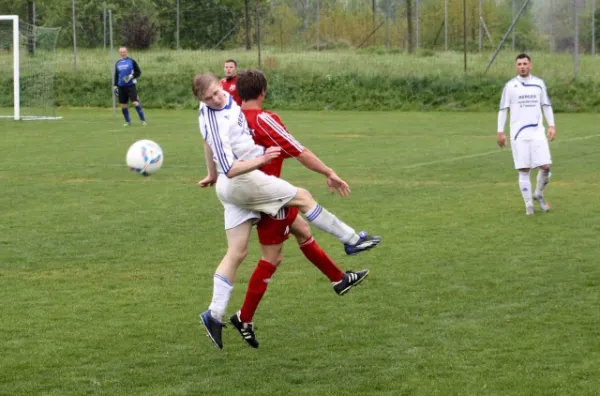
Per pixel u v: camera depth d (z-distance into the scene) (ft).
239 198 22.81
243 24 186.29
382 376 21.17
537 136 42.70
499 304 27.30
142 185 54.54
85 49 172.45
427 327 25.09
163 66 147.23
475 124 99.81
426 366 21.79
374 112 123.65
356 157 67.77
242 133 22.62
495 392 19.90
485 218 42.04
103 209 45.98
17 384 20.90
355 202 47.32
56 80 140.87
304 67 138.41
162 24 186.19
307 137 84.43
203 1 187.42
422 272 31.60
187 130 93.56
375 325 25.45
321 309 27.25
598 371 21.11
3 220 43.04
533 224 40.37
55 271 32.68
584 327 24.66
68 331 25.21
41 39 127.24
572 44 180.96
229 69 60.95
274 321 26.08
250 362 22.52
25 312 27.20
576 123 98.63
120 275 32.01
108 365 22.29
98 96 138.62
